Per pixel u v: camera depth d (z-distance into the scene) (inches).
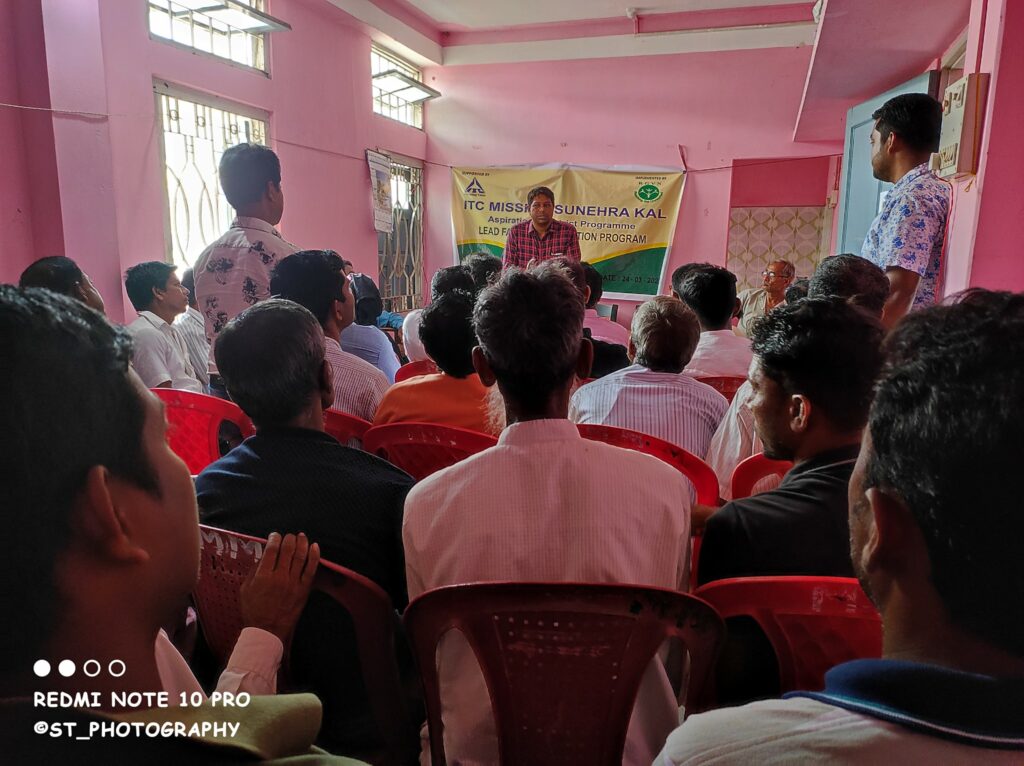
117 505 15.0
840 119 210.7
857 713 14.8
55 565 14.1
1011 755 13.4
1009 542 13.9
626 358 101.3
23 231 125.6
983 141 73.1
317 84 197.9
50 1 120.8
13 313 13.8
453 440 60.7
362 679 41.5
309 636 40.2
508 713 35.3
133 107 137.2
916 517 15.0
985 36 75.6
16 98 122.7
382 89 239.5
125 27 134.7
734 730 16.0
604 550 37.2
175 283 108.6
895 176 84.9
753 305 183.0
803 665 35.6
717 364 93.0
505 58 251.1
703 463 58.4
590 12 229.3
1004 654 14.4
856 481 18.1
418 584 40.0
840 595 33.4
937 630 15.1
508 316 39.4
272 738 15.7
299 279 78.7
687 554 42.1
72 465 13.9
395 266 257.6
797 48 225.8
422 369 102.4
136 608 16.0
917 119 80.7
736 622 36.3
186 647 52.3
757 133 236.4
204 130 160.9
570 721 34.9
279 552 37.4
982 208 73.2
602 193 253.8
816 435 40.8
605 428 60.3
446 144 267.9
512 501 38.0
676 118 243.1
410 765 45.6
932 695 13.9
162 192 149.9
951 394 14.6
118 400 15.0
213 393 124.7
